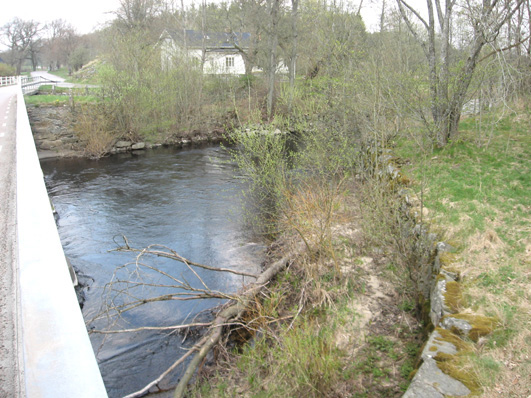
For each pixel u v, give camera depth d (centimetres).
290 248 775
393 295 611
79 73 5369
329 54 1356
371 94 986
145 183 1466
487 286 472
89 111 2066
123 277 769
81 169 1711
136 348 570
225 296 596
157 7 3303
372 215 722
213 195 1290
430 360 368
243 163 1023
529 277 476
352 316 566
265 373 491
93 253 877
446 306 452
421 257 585
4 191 865
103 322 628
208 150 2125
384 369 455
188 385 490
